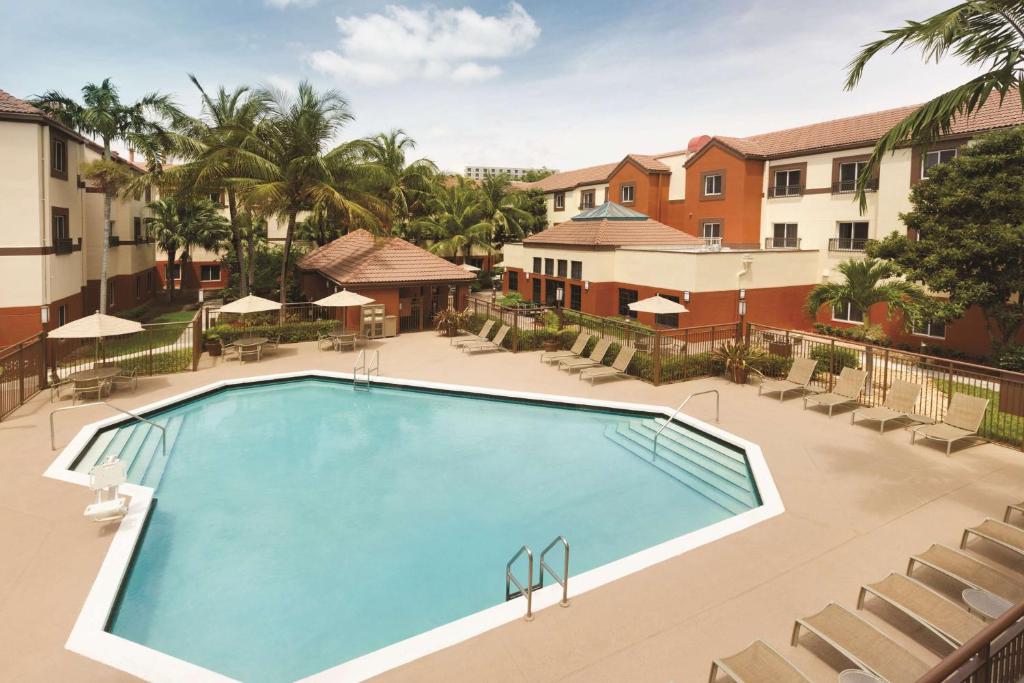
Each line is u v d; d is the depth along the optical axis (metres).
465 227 46.19
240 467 13.12
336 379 19.86
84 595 7.70
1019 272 18.72
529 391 17.91
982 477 11.23
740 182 32.59
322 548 9.85
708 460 13.36
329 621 8.02
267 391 19.03
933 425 13.12
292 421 16.25
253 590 8.69
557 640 6.77
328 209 28.75
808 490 10.74
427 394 18.67
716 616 7.18
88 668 6.35
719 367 19.55
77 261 27.41
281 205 27.27
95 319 16.17
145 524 10.05
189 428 15.62
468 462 13.48
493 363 21.59
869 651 5.99
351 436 15.12
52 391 16.78
